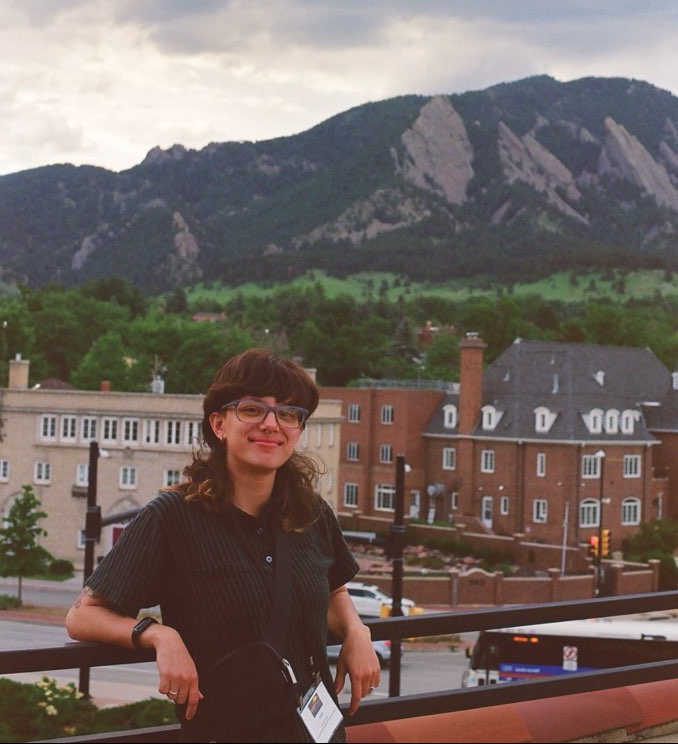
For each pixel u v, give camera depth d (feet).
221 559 11.60
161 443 213.66
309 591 11.94
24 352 448.24
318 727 11.60
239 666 11.27
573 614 16.02
